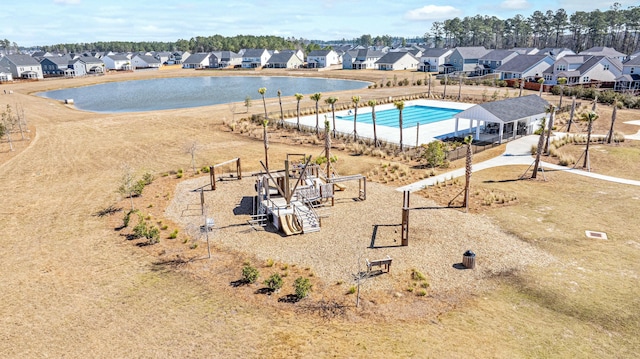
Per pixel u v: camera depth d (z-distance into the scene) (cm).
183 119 6194
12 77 13362
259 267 2181
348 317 1755
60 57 16075
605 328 1659
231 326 1705
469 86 9856
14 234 2609
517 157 4069
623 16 17162
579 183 3297
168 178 3616
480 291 1930
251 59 17588
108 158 4269
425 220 2698
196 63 18462
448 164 3825
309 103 7706
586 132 5044
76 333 1686
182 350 1566
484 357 1499
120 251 2373
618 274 2033
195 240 2495
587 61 9550
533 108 5041
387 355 1512
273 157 4194
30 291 1994
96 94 10519
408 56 14875
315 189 2967
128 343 1616
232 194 3222
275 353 1536
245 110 6969
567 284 1961
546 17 19538
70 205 3061
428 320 1725
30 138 5150
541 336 1616
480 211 2814
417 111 6962
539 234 2464
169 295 1936
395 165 3797
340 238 2484
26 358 1550
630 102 6731
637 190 3120
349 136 4953
